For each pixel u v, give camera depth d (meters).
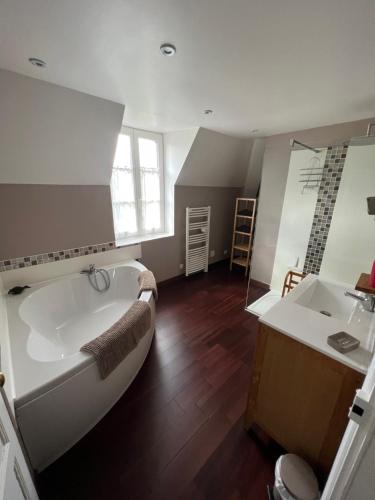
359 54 1.15
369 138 2.08
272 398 1.30
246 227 3.99
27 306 1.98
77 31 1.03
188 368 1.96
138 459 1.31
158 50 1.17
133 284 2.72
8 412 0.87
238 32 1.01
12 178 1.94
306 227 2.75
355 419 0.59
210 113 2.16
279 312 1.35
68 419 1.32
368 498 0.60
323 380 1.08
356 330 1.20
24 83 1.50
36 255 2.24
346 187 2.31
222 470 1.27
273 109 2.02
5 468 0.62
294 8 0.86
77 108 1.80
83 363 1.32
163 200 3.45
